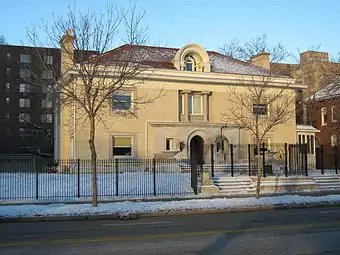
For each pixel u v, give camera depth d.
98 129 33.78
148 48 40.28
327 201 21.41
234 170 31.73
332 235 11.68
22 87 80.00
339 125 53.03
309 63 61.06
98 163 32.94
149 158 35.12
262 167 30.94
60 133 37.62
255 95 33.09
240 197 23.86
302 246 10.04
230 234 11.93
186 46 37.81
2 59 79.81
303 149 30.89
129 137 34.84
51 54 28.33
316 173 32.56
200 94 37.84
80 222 15.76
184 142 36.03
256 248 9.80
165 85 36.22
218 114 37.88
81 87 26.64
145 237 11.55
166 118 36.09
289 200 21.34
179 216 17.41
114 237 11.65
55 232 12.94
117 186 23.80
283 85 38.81
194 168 25.47
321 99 56.09
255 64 47.88
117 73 25.41
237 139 37.72
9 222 15.99
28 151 77.44
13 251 9.71
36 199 22.20
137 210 17.80
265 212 18.50
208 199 22.25
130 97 34.88
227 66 41.22
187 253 9.28
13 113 79.00
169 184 26.78
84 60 20.50
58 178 28.06
